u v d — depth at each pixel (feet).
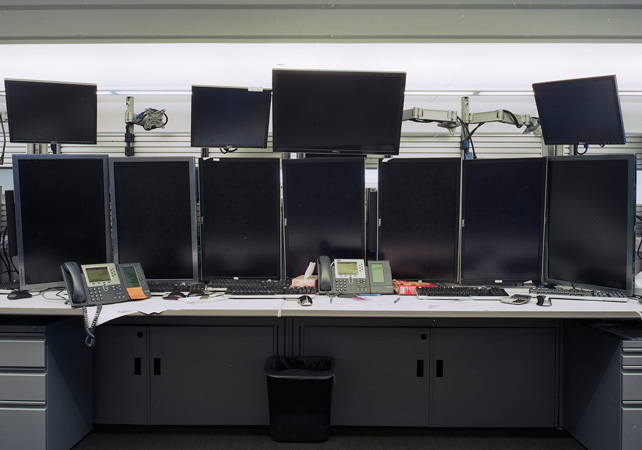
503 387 7.47
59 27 8.25
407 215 7.82
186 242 7.73
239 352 7.48
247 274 7.96
